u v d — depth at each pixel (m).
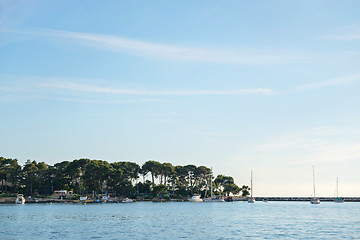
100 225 88.19
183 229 80.62
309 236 69.88
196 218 111.50
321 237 68.56
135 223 93.62
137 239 65.38
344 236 70.00
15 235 69.88
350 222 100.56
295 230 79.62
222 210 159.50
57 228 81.44
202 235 70.69
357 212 152.00
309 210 169.25
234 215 127.00
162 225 89.00
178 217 114.81
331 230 79.75
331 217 120.50
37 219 103.38
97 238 66.38
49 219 103.69
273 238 67.06
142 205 193.88
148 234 71.81
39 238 66.19
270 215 129.12
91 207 169.00
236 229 81.12
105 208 161.25
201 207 183.88
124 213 130.50
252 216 123.00
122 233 73.12
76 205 186.88
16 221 97.12
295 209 179.00
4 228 81.00
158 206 186.00
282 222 99.50
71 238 66.25
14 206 172.00
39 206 173.75
